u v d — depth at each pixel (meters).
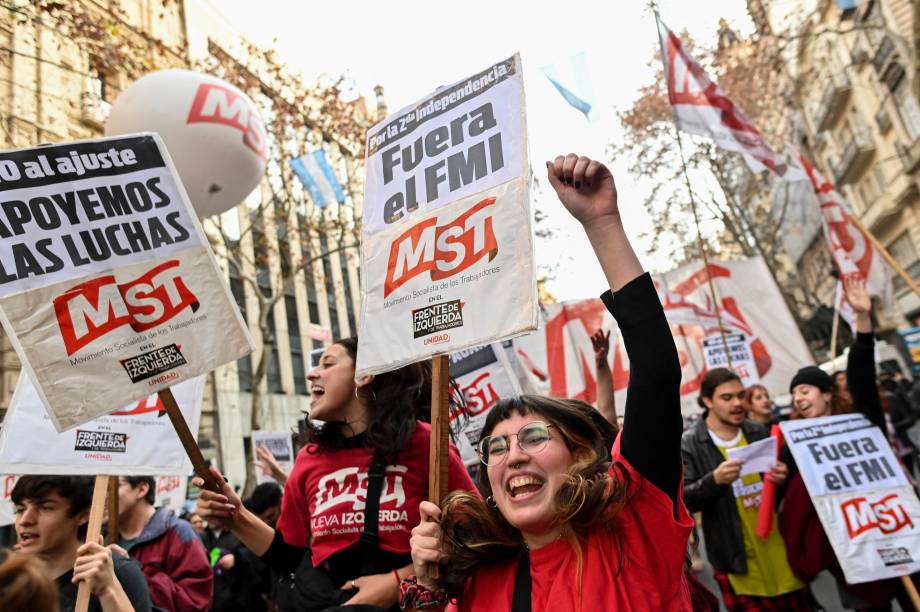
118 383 2.55
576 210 1.86
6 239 2.50
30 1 10.65
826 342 26.80
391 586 2.38
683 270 9.59
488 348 5.07
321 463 2.79
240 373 22.95
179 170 4.74
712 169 20.67
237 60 17.33
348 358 2.80
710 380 4.39
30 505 2.84
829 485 3.87
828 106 23.36
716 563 4.08
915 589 3.70
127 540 3.93
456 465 2.71
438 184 2.33
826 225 7.07
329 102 16.86
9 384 13.34
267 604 5.36
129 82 15.33
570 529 1.72
